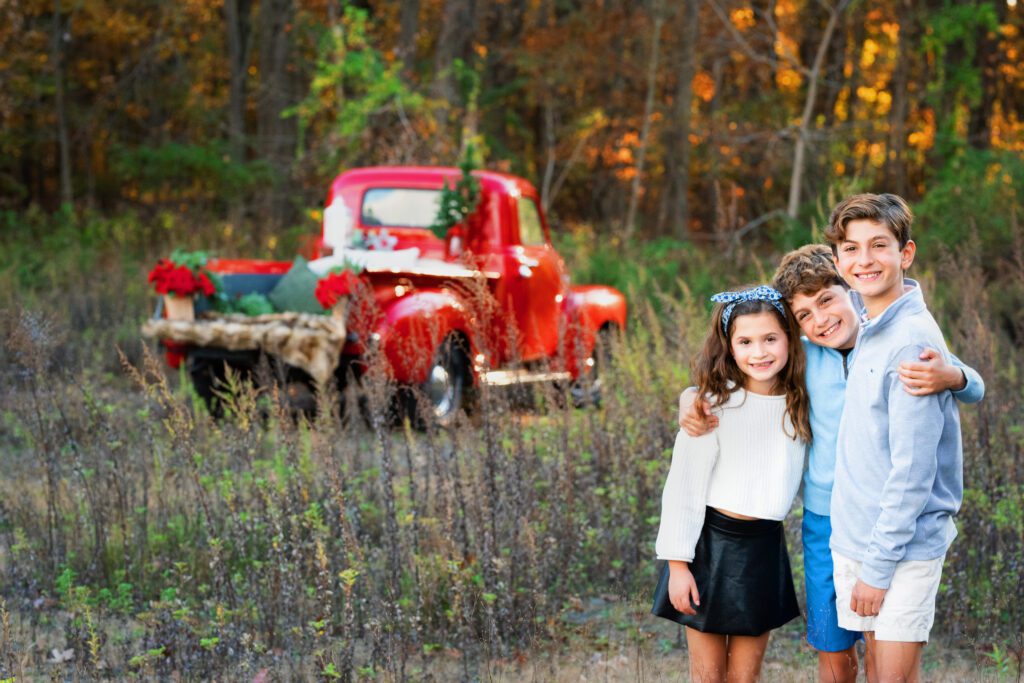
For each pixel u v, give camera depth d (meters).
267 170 20.34
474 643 4.14
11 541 5.01
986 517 4.82
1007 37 26.97
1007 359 7.00
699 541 3.25
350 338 7.45
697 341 6.55
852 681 3.23
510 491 4.85
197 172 20.19
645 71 24.17
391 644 3.99
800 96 28.58
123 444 5.82
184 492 5.38
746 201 25.14
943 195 14.43
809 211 18.78
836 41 27.89
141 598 4.72
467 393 7.81
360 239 9.15
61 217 18.39
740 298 3.13
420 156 16.67
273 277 8.24
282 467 5.18
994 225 12.93
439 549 4.91
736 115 25.73
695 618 3.24
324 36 18.72
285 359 7.36
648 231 25.36
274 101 22.91
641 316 7.93
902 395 2.92
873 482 2.98
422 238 9.10
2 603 4.13
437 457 4.98
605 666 4.09
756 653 3.28
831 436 3.14
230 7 25.39
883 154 26.09
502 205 8.84
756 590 3.20
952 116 24.05
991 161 16.08
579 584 4.95
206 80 29.08
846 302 3.12
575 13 25.16
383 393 4.93
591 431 5.87
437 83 18.81
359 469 5.57
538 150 29.11
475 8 21.30
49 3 23.03
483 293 5.25
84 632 4.16
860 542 3.00
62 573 4.79
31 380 5.71
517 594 4.44
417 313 7.39
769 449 3.17
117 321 10.24
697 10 22.73
